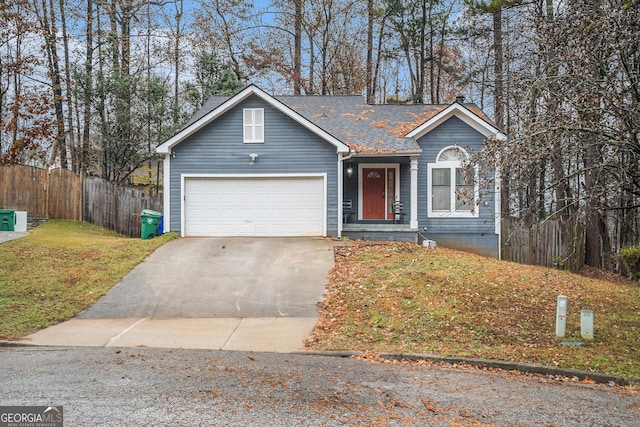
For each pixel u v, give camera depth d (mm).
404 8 31797
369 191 19609
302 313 10633
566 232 17516
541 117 8445
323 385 6238
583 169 8391
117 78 26391
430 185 18844
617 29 8047
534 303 11555
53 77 24609
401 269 13133
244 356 7730
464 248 18672
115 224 20344
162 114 27781
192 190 18062
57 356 7523
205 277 13000
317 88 33031
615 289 14602
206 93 30297
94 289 11805
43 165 27203
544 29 9383
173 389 5875
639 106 7855
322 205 17938
